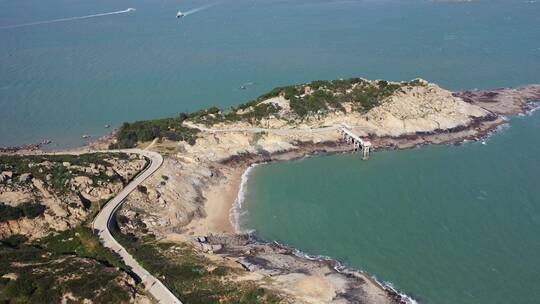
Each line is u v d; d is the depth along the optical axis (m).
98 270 104.69
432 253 124.12
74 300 96.00
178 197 147.62
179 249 123.56
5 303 94.25
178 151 172.88
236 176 168.38
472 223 135.62
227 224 141.00
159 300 99.88
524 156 174.00
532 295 109.56
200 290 104.38
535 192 149.62
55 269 103.44
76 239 121.38
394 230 134.50
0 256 107.94
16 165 142.25
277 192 158.00
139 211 137.62
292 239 133.12
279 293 105.62
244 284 108.12
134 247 118.50
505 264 119.25
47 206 128.62
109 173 147.00
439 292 111.12
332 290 110.25
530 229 131.88
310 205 149.38
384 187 158.00
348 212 144.62
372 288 112.25
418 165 171.75
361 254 125.12
